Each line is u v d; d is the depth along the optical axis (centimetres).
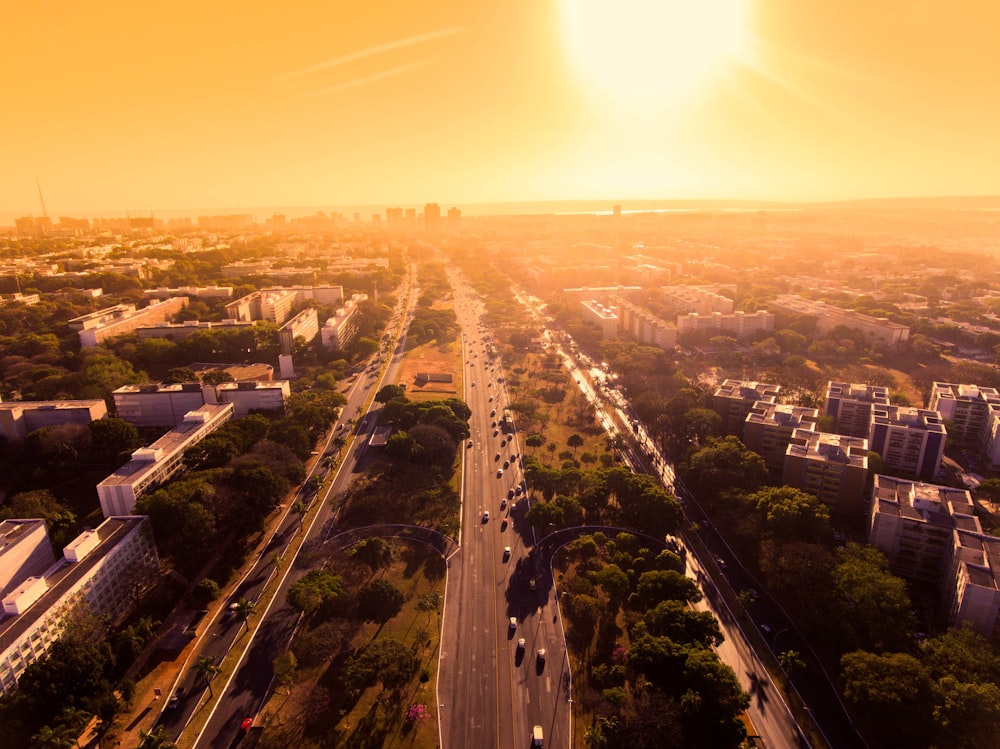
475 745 19775
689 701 19875
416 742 19800
